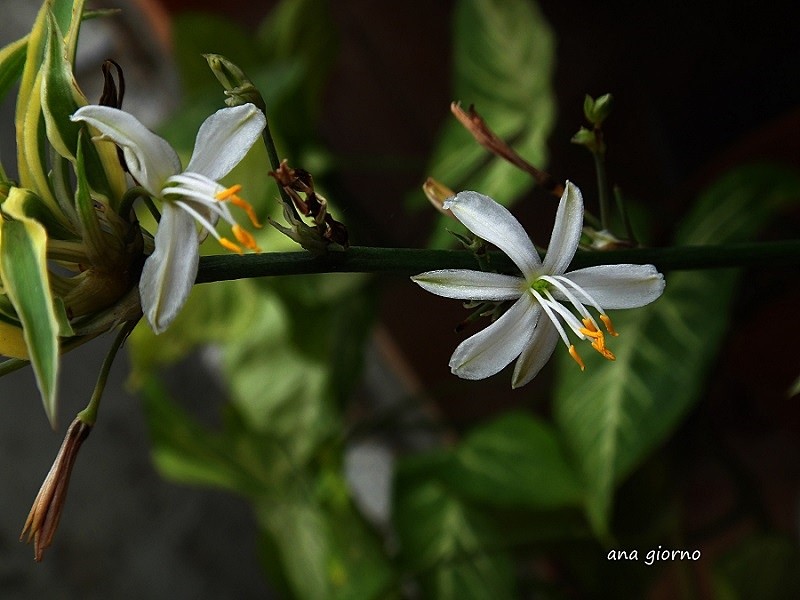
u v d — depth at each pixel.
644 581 0.35
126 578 0.43
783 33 0.37
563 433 0.29
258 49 0.37
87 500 0.42
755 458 0.42
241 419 0.38
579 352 0.29
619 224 0.31
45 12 0.20
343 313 0.36
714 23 0.38
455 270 0.20
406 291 0.43
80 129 0.20
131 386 0.33
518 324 0.20
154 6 0.40
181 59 0.36
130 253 0.20
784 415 0.37
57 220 0.20
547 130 0.31
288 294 0.34
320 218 0.20
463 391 0.44
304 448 0.37
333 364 0.36
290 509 0.37
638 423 0.28
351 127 0.43
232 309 0.33
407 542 0.34
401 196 0.43
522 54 0.32
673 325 0.29
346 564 0.36
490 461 0.33
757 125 0.38
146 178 0.19
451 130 0.33
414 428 0.38
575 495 0.32
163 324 0.19
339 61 0.42
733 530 0.41
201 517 0.46
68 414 0.42
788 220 0.34
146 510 0.44
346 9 0.41
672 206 0.35
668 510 0.35
